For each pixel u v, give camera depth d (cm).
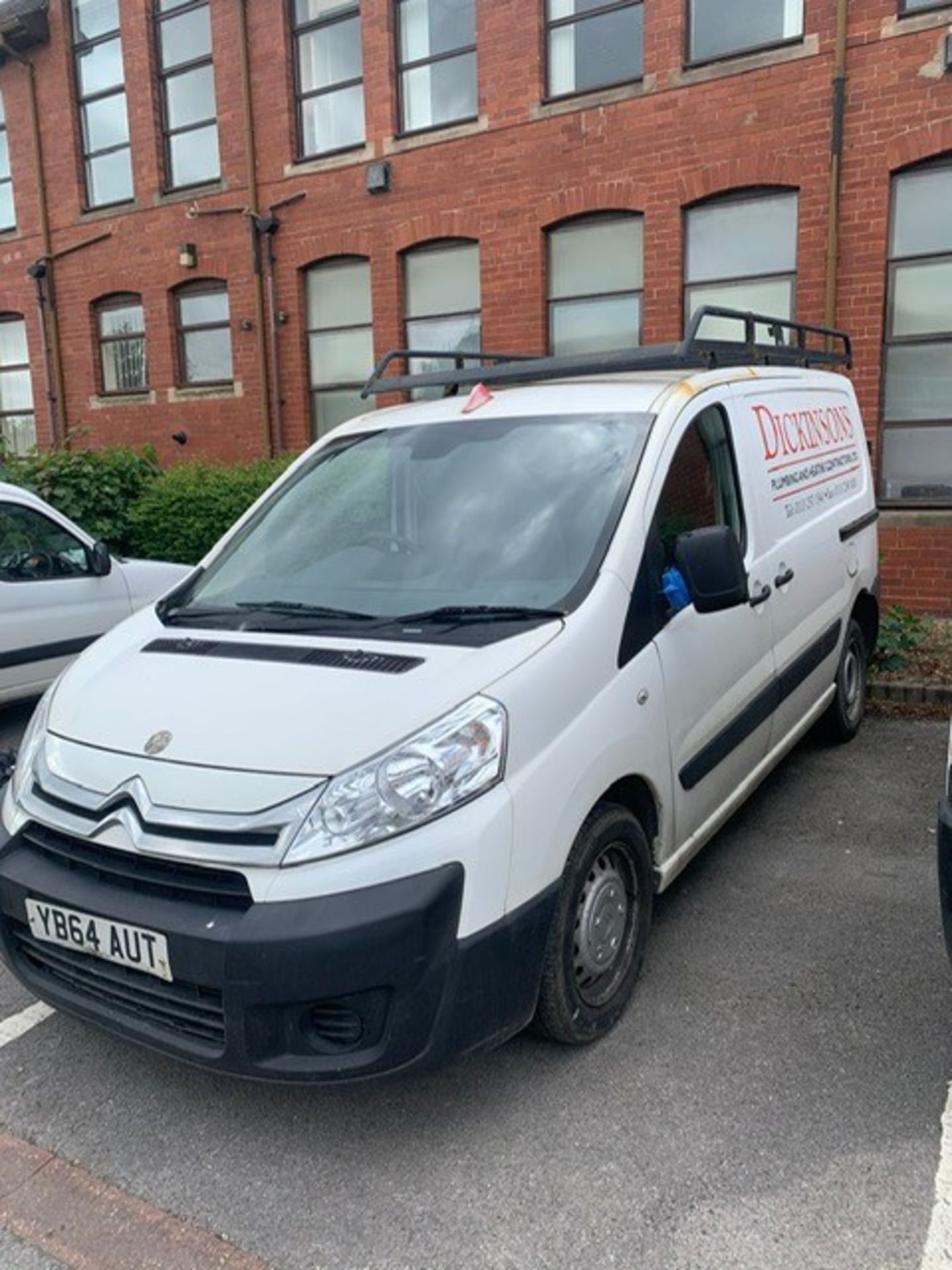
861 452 566
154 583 700
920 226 820
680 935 366
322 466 400
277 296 1168
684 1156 257
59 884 266
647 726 310
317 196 1116
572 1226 237
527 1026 289
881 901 387
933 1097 275
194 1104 286
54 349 1382
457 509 346
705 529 317
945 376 830
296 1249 234
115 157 1301
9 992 348
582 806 277
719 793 375
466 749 252
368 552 349
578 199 948
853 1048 297
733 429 400
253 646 305
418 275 1077
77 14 1296
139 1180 258
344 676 276
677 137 895
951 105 784
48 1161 266
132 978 259
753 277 893
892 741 571
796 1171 250
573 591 303
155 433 1300
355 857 240
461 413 387
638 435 346
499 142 985
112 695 294
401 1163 259
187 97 1227
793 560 435
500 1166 256
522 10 954
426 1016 241
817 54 827
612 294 962
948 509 839
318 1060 241
